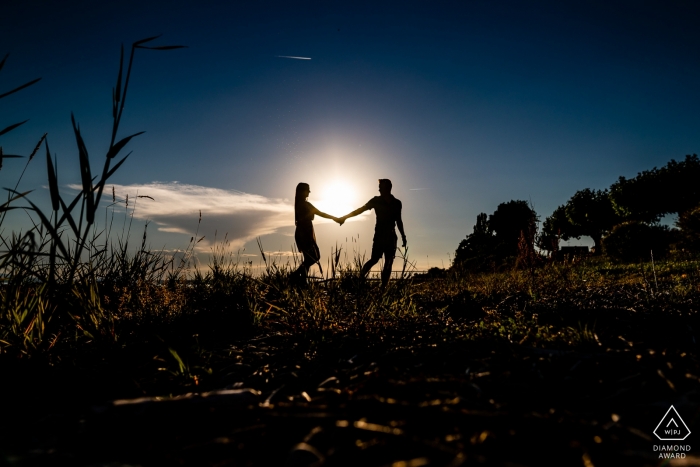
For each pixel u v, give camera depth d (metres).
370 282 4.57
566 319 3.63
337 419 1.41
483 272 9.27
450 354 2.33
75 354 2.72
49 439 1.46
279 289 4.50
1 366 2.20
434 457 1.17
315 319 3.38
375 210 7.30
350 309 3.77
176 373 2.31
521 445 1.24
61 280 2.99
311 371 2.33
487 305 5.02
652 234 16.56
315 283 4.45
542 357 2.15
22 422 1.67
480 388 1.72
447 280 7.75
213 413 1.52
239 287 4.71
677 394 1.68
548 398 1.65
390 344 2.81
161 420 1.49
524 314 4.05
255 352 2.83
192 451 1.31
